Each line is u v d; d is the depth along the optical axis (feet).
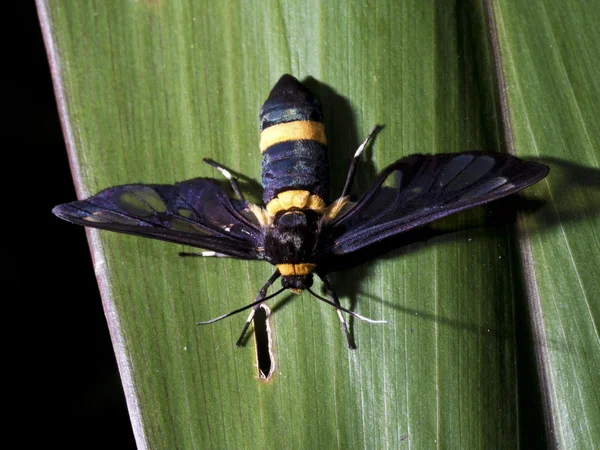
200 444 0.36
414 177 0.35
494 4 0.36
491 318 0.35
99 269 0.36
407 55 0.36
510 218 0.36
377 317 0.36
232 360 0.36
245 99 0.37
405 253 0.36
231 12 0.37
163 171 0.37
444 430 0.35
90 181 0.37
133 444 0.39
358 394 0.36
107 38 0.37
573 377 0.35
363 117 0.37
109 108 0.37
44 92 0.40
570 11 0.37
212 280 0.36
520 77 0.36
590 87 0.36
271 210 0.36
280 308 0.36
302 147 0.36
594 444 0.35
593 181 0.36
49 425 0.38
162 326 0.36
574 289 0.35
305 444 0.36
